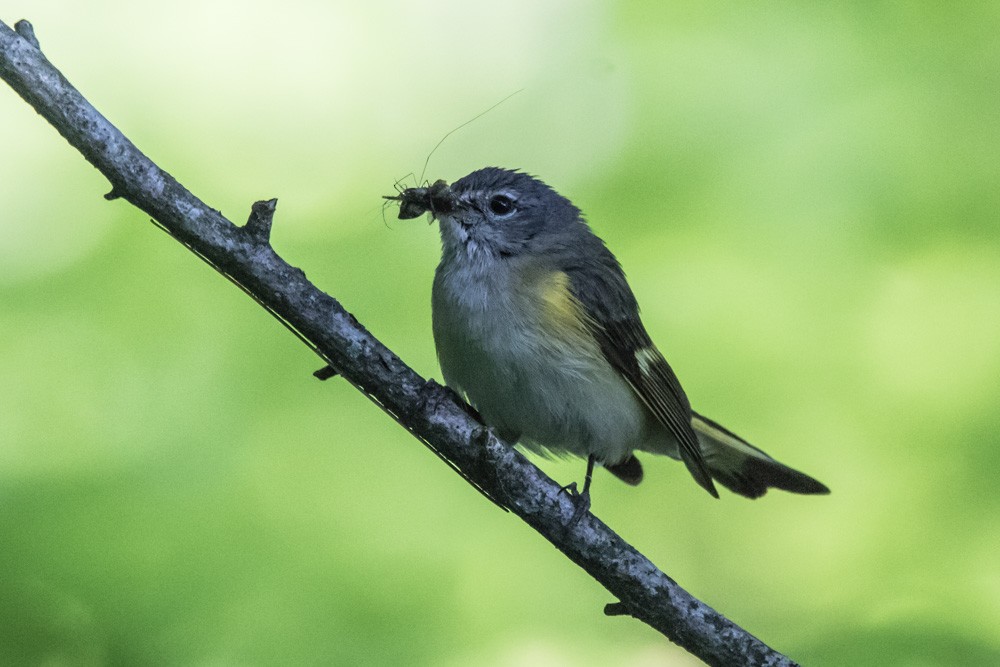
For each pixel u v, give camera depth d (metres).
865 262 12.90
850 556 12.14
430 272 12.84
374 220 13.09
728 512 13.08
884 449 12.30
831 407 12.52
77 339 11.69
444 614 11.14
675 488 13.24
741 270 12.96
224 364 11.84
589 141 13.73
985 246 12.79
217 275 12.23
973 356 12.38
